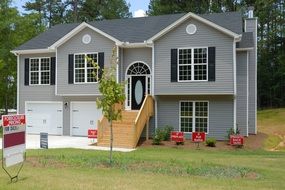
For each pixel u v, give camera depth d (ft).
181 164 46.39
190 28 82.74
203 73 81.92
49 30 110.11
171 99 86.12
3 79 122.31
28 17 128.77
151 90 87.10
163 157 54.29
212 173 40.60
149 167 43.65
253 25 95.40
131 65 91.04
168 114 86.22
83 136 94.73
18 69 102.37
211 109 83.76
